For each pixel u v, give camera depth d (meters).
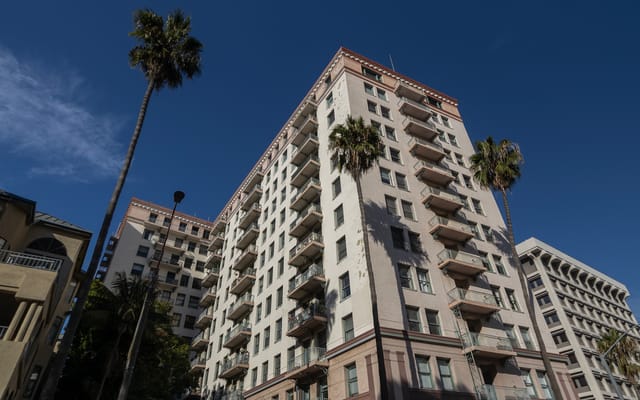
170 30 23.69
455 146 44.25
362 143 26.42
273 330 36.78
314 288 32.44
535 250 65.50
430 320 27.09
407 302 26.84
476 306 28.38
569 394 29.44
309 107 45.38
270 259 43.41
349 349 25.61
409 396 22.19
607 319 68.50
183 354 40.62
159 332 31.06
